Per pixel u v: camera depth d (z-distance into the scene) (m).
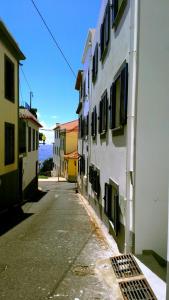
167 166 6.48
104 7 11.46
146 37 6.41
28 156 22.53
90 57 17.80
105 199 10.45
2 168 13.77
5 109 14.20
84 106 22.23
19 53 16.08
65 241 8.52
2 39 13.22
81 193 24.17
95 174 13.95
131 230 6.66
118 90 8.76
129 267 6.02
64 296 5.05
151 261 6.16
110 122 9.51
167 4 6.38
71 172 42.84
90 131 17.22
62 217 13.00
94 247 7.89
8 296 5.05
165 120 6.46
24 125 20.59
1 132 13.54
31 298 4.98
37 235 9.30
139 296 4.90
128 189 6.77
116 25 8.84
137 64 6.44
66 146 45.53
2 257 7.07
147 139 6.46
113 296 5.05
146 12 6.38
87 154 19.09
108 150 10.20
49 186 35.81
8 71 15.03
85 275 5.92
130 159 6.76
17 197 17.39
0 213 12.88
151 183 6.49
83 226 10.87
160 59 6.43
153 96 6.45
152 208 6.50
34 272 6.10
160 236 6.54
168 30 6.41
